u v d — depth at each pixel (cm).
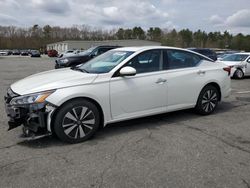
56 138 440
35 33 11338
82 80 423
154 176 324
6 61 3177
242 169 343
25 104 394
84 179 316
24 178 317
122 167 345
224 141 436
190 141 434
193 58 566
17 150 393
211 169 342
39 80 439
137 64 479
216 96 598
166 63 516
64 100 402
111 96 444
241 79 1297
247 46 8569
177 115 585
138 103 475
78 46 7731
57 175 324
